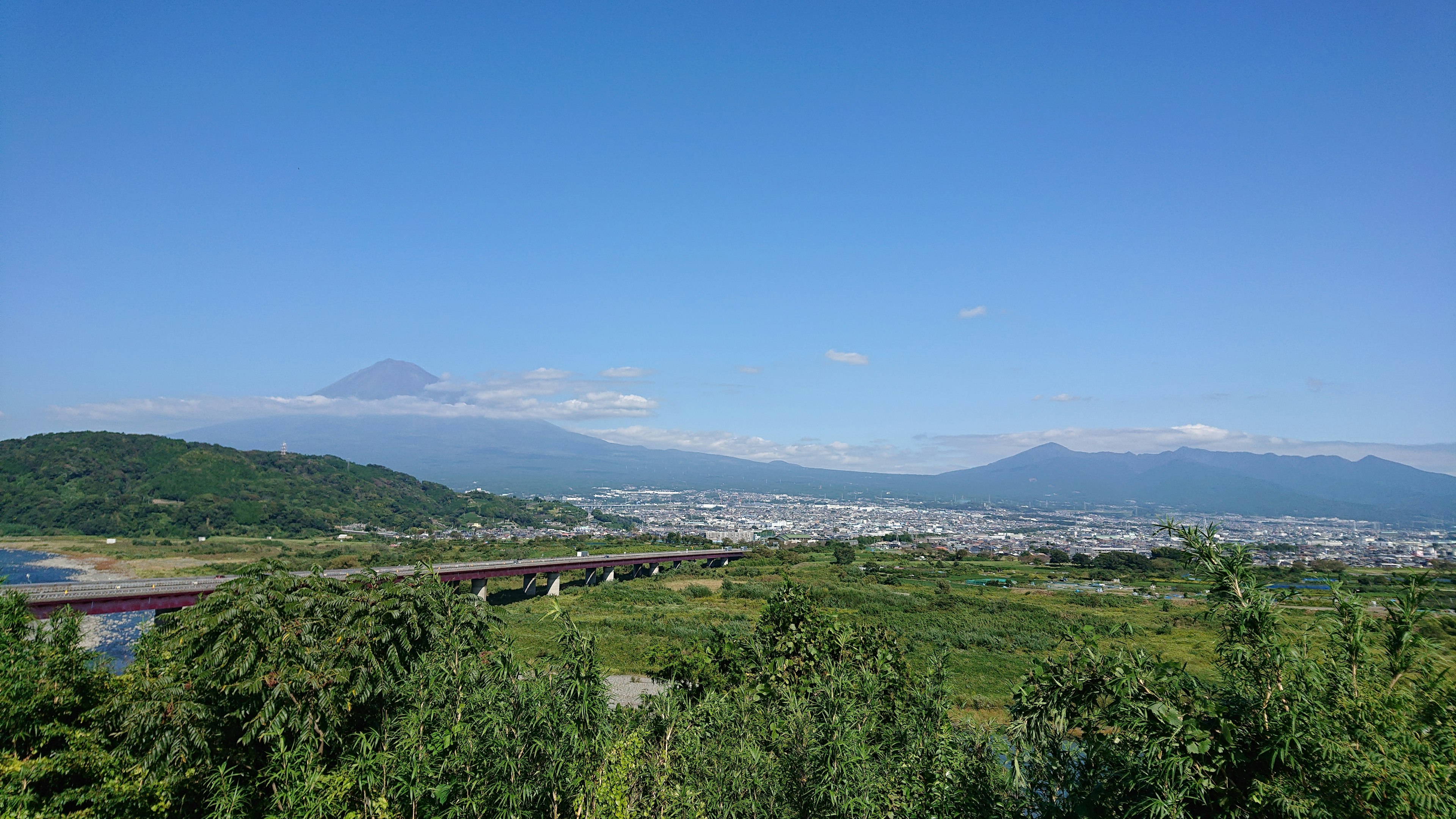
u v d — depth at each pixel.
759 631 17.11
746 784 10.84
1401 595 6.79
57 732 9.32
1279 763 6.60
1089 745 7.75
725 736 11.95
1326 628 6.89
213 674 10.80
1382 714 6.30
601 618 52.84
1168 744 6.82
